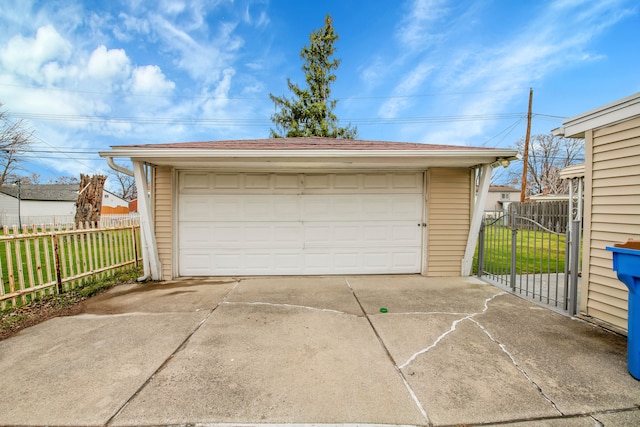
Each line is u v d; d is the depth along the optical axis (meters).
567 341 2.96
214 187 5.61
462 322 3.45
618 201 3.17
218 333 3.15
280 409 1.97
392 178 5.78
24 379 2.29
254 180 5.66
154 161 4.93
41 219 25.14
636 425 1.84
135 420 1.87
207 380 2.29
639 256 2.21
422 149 4.77
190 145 5.20
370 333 3.15
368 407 2.00
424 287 4.94
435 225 5.70
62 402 2.03
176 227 5.55
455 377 2.34
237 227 5.66
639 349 2.27
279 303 4.13
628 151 3.07
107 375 2.35
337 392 2.15
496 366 2.50
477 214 5.44
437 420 1.88
